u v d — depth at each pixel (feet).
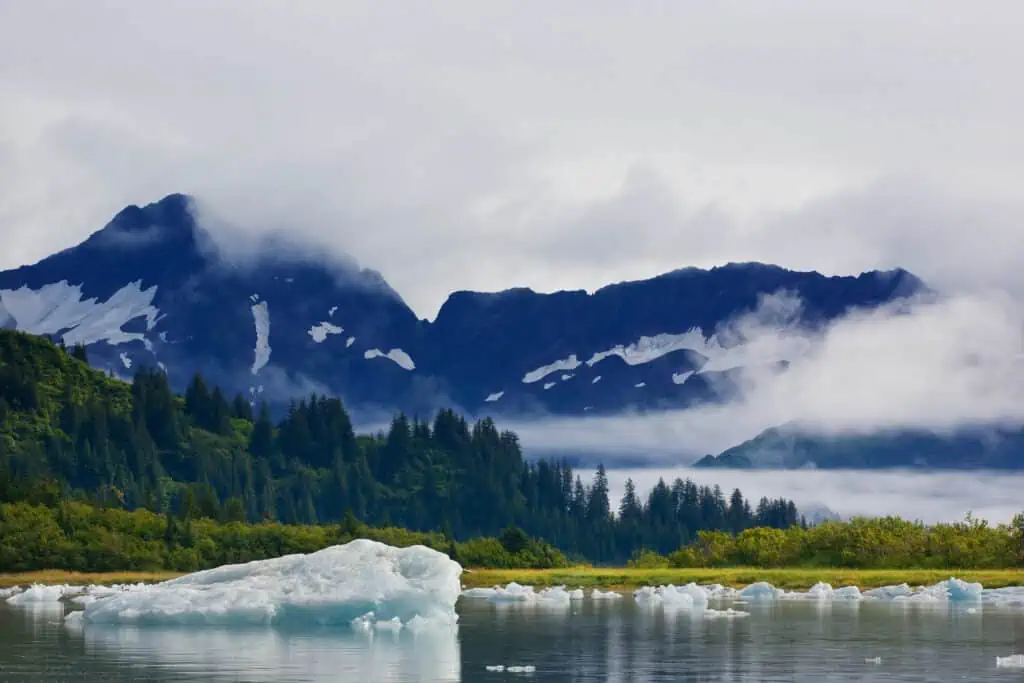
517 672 197.47
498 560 642.22
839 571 547.08
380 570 274.98
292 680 186.39
